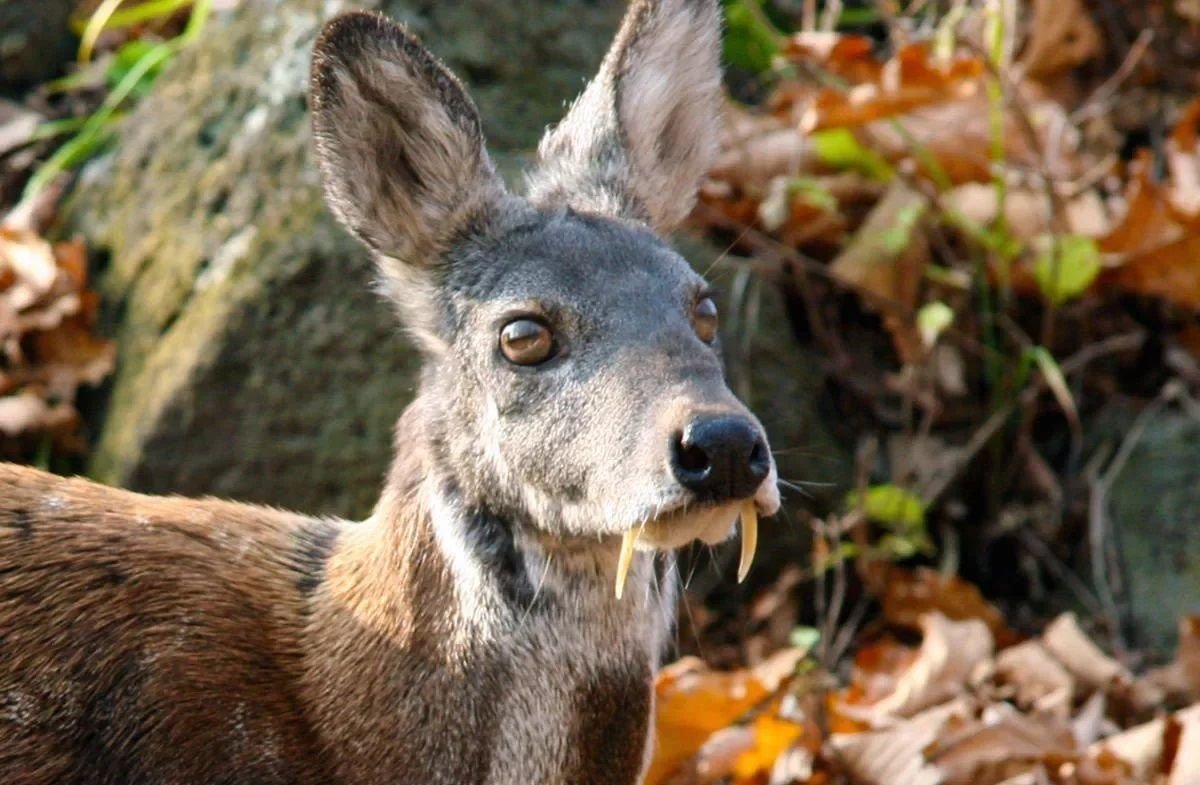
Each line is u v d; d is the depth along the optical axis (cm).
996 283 1236
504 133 1216
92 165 1272
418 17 1230
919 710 1030
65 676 751
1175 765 943
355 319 1138
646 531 689
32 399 1162
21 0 1395
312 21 1226
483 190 779
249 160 1191
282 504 1132
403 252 784
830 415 1235
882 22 1423
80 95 1386
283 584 787
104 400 1178
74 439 1166
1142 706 1055
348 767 755
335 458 1133
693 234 1234
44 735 746
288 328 1136
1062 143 1261
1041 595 1189
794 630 1123
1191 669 1064
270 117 1201
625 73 834
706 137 857
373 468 1134
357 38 773
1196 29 1362
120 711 749
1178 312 1255
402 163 783
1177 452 1202
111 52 1410
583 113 848
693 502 677
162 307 1173
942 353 1223
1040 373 1230
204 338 1134
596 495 705
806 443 1188
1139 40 1358
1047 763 962
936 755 962
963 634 1076
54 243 1242
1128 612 1166
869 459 1174
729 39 1380
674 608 802
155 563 775
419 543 754
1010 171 1244
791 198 1234
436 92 777
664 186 850
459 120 775
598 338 725
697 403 687
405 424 780
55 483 800
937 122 1241
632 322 727
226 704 756
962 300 1230
